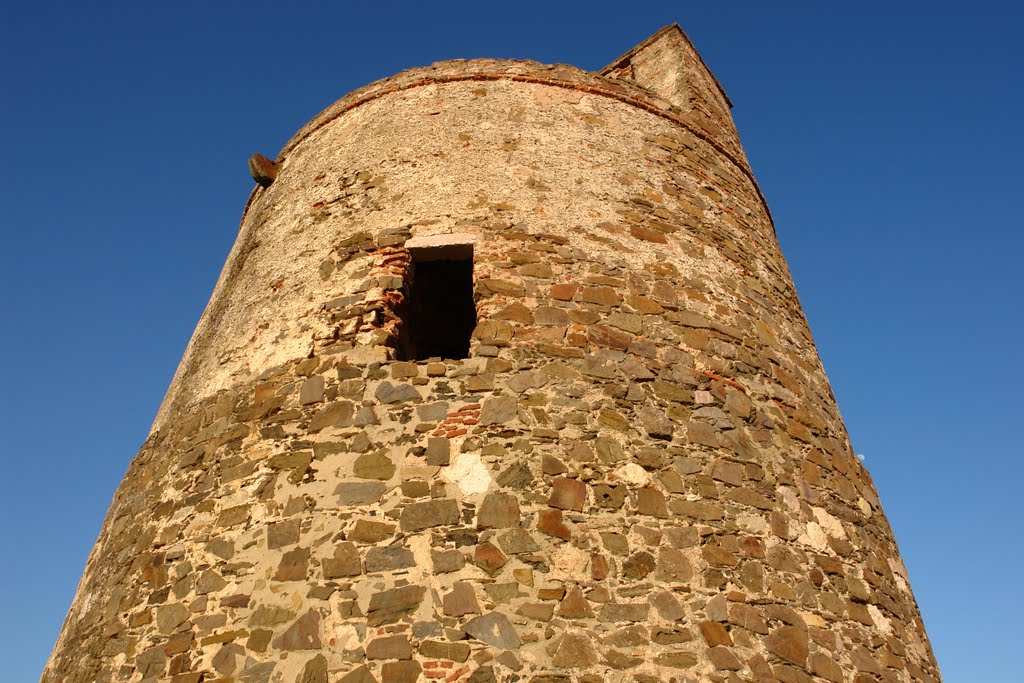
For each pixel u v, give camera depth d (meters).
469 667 4.55
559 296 6.40
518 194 7.13
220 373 6.73
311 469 5.50
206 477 5.89
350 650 4.65
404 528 5.09
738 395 6.39
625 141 8.02
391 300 6.47
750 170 9.44
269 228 7.91
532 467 5.34
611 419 5.73
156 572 5.52
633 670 4.65
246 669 4.73
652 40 10.82
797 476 6.22
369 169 7.66
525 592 4.83
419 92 8.27
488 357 5.93
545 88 8.23
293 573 5.02
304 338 6.43
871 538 6.48
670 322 6.58
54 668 6.00
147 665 5.05
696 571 5.18
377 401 5.76
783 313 7.71
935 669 6.30
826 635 5.39
